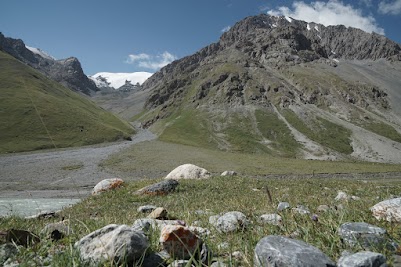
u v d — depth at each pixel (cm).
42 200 4066
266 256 375
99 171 7688
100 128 14025
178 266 391
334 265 361
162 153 10606
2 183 6084
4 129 11288
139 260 381
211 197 1925
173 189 2258
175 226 446
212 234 648
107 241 400
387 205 709
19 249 450
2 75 15625
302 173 7844
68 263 380
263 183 2652
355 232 491
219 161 9281
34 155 9725
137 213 1321
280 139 19112
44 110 13412
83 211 1734
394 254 450
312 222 604
